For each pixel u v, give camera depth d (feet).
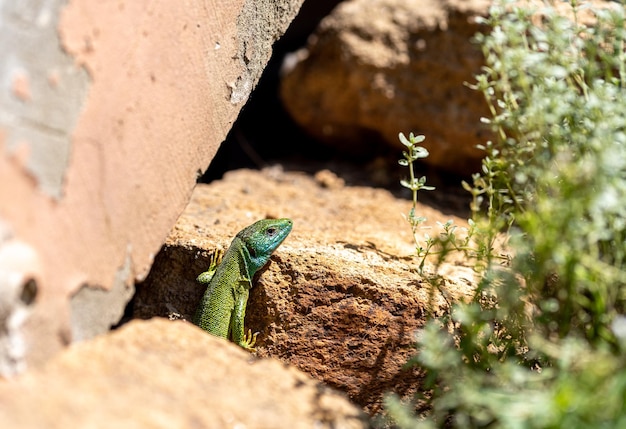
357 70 24.53
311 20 32.07
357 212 21.75
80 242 11.41
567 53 16.22
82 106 11.28
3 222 9.97
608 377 10.16
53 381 10.31
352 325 15.24
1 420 9.34
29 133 10.41
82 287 11.53
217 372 11.46
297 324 15.43
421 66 23.82
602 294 11.82
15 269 10.04
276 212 20.11
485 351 13.11
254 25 15.57
